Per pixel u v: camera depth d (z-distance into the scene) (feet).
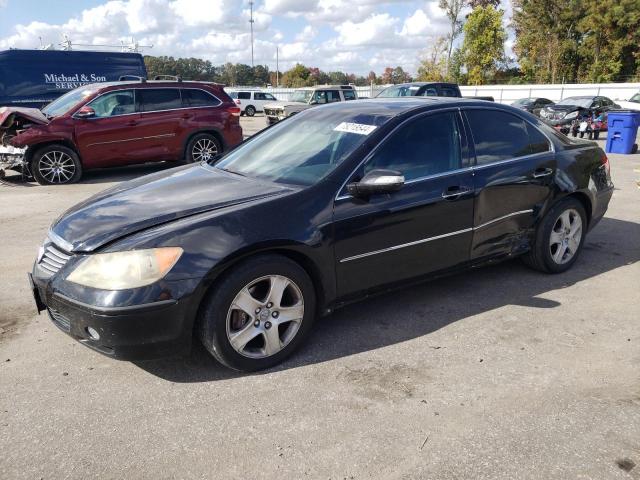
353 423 8.97
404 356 11.18
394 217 11.76
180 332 9.64
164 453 8.30
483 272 16.03
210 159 14.98
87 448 8.43
